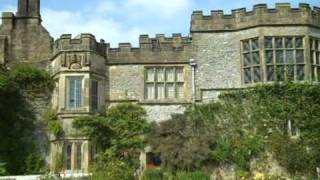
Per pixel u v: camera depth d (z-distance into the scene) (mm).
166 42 27031
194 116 24969
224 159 24203
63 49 25516
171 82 26375
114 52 26719
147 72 26609
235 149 24250
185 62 26422
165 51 26656
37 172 25172
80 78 25281
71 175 20922
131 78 26406
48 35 27344
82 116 24703
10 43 27266
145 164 24875
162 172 22516
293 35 25406
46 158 25641
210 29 26328
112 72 26500
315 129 24344
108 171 20219
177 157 23641
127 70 26516
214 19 26406
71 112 24797
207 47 26188
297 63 25219
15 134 25734
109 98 26125
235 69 25719
